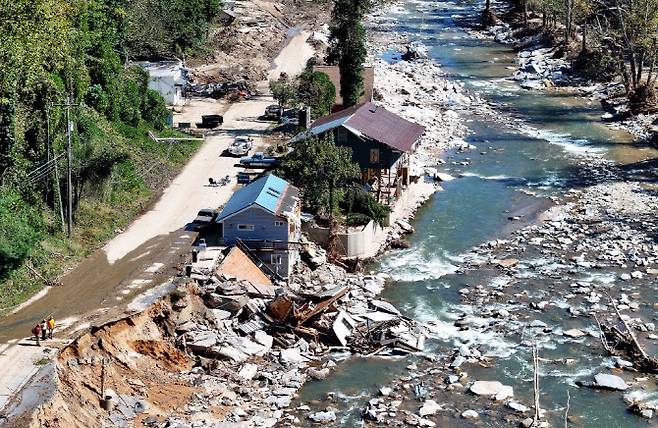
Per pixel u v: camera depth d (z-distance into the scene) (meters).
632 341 55.47
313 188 69.75
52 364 46.47
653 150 94.94
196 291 56.84
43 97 67.25
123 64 99.50
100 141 72.44
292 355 54.38
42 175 65.06
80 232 64.81
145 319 53.28
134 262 60.97
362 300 61.22
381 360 54.78
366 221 69.31
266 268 62.38
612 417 48.88
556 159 92.31
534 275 65.94
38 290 56.41
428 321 59.38
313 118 91.19
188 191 74.69
